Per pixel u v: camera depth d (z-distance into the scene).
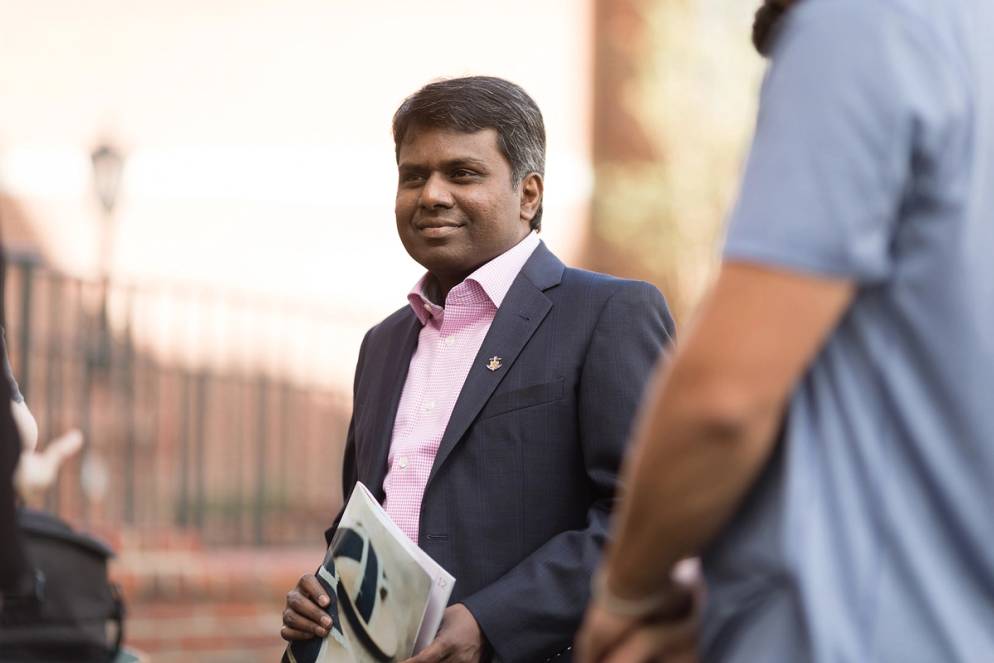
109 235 20.86
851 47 3.14
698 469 3.11
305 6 27.95
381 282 27.91
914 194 3.18
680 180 30.23
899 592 3.21
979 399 3.19
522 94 6.37
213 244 26.98
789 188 3.10
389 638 5.38
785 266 3.07
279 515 19.41
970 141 3.17
